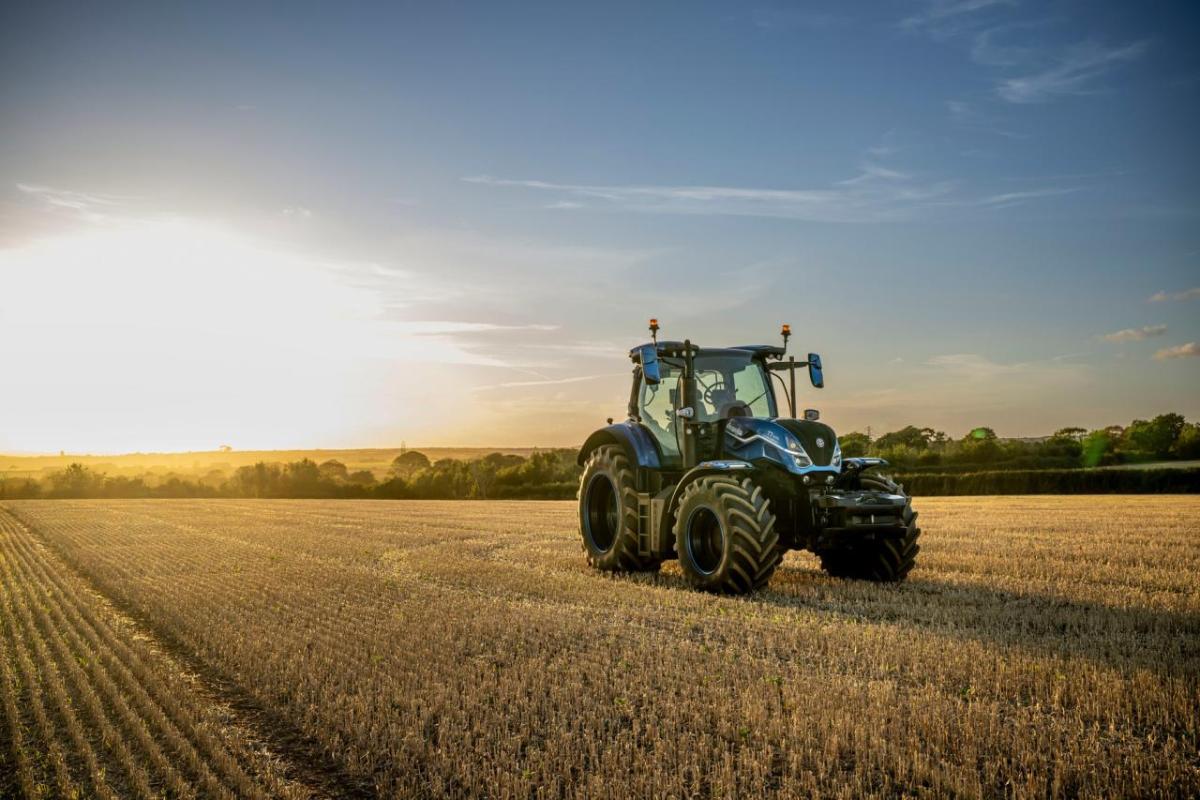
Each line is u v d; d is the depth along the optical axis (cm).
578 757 470
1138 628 786
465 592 1043
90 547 1802
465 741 493
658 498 1099
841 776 438
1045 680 590
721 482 979
